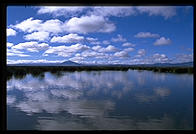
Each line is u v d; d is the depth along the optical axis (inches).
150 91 528.1
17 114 275.3
